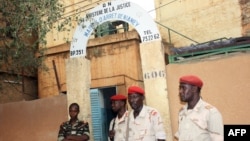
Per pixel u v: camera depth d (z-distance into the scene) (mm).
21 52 7289
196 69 6355
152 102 6551
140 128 4340
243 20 10266
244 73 5902
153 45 6668
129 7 7031
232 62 6023
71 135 5469
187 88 3352
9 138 8383
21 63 7570
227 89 6020
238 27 10367
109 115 9977
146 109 4426
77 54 7516
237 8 10430
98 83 10156
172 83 6559
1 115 8562
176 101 6473
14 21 6645
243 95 5871
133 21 6945
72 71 7484
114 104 5340
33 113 8172
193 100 3381
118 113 5340
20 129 8273
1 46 7125
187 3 11703
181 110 3531
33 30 7340
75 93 7395
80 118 7207
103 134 9648
